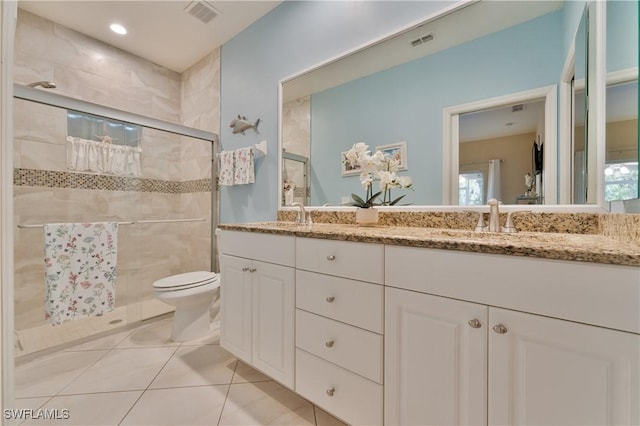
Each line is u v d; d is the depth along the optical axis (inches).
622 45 35.9
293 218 80.6
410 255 35.8
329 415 49.5
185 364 65.1
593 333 25.3
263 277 54.9
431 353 34.1
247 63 93.9
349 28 69.6
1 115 28.2
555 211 46.4
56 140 85.4
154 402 52.2
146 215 106.6
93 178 93.3
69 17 87.8
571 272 26.1
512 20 50.8
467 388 31.7
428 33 58.8
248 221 93.9
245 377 60.2
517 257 28.8
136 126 95.7
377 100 65.6
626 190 35.0
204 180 108.3
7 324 28.6
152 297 107.3
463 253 31.9
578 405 26.0
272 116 86.4
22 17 83.3
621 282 24.1
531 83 49.0
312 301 46.6
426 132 59.1
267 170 88.0
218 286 79.7
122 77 105.1
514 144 50.3
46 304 66.1
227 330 62.6
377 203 65.2
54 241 66.7
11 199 29.0
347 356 41.9
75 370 62.5
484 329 30.6
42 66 86.8
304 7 78.6
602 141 42.0
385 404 38.0
